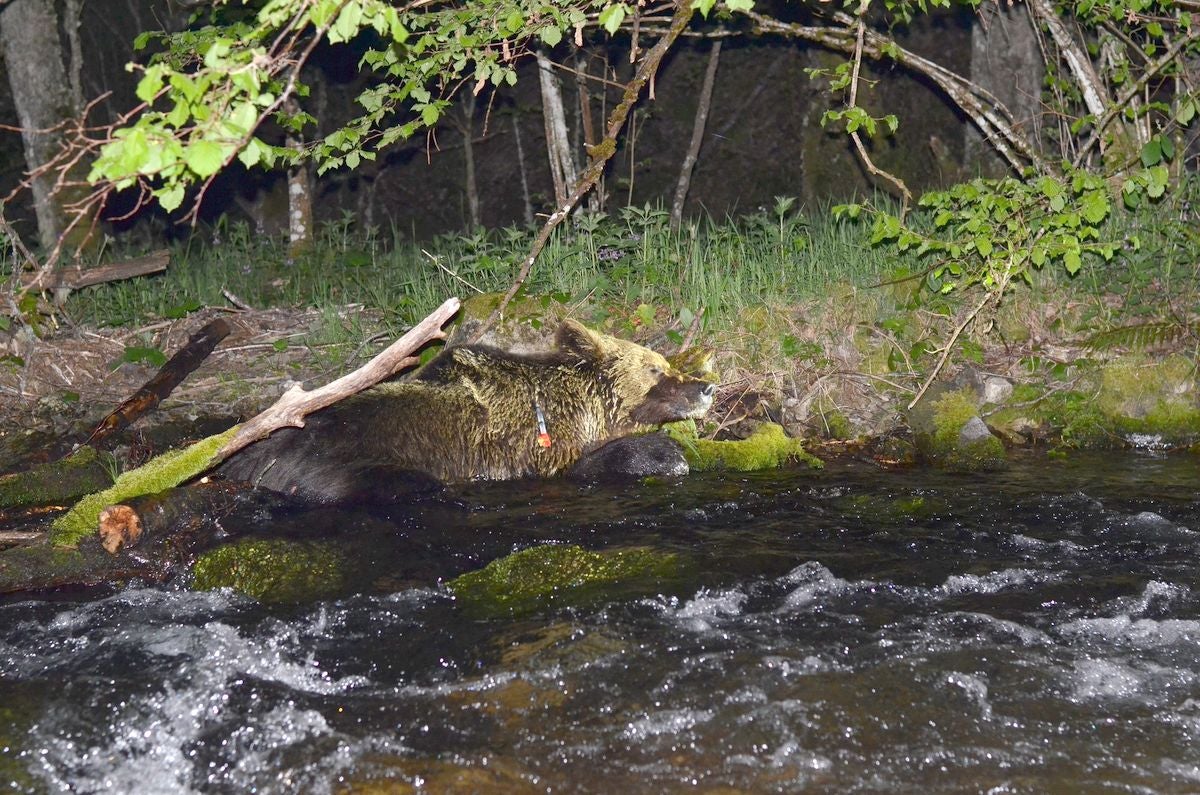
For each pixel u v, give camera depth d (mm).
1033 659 4617
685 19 7320
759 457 7773
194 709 4344
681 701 4266
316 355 9375
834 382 8609
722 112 16312
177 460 6359
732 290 9281
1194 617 5004
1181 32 8688
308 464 6945
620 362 7891
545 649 4719
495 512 6742
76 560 5766
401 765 3896
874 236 7883
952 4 13961
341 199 17188
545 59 10789
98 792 3865
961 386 8453
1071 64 9594
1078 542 6000
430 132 8156
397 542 6164
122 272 9758
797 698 4273
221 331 9281
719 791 3693
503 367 7719
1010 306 9141
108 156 3996
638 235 10227
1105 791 3672
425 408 7340
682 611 5133
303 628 5047
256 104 4410
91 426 8305
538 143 17281
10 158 15031
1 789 3846
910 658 4617
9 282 9383
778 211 10195
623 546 6059
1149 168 7508
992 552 5871
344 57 16234
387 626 5055
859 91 14492
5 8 11250
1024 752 3920
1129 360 8531
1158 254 9297
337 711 4305
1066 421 8289
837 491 7035
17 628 5090
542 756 3926
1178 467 7449
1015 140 9141
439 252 11984
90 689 4500
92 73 14789
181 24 14953
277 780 3867
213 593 5496
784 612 5117
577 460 7793
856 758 3887
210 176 4301
